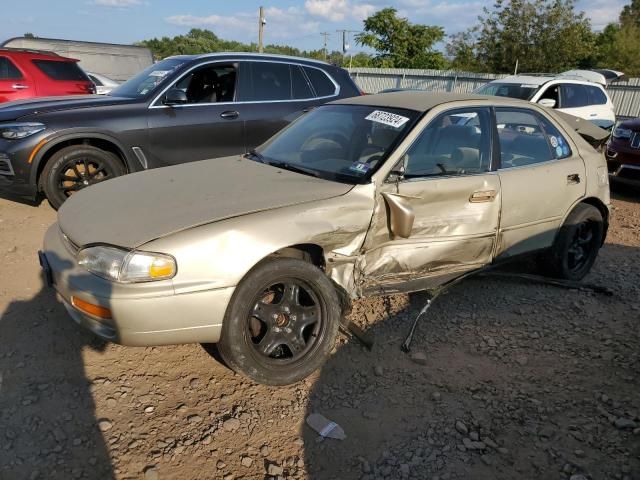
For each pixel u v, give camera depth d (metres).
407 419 2.97
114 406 2.94
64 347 3.43
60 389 3.04
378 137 3.74
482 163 4.01
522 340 3.83
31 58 9.41
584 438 2.84
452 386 3.27
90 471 2.50
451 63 32.72
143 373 3.24
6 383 3.06
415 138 3.65
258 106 6.70
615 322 4.17
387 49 37.03
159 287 2.73
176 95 6.11
